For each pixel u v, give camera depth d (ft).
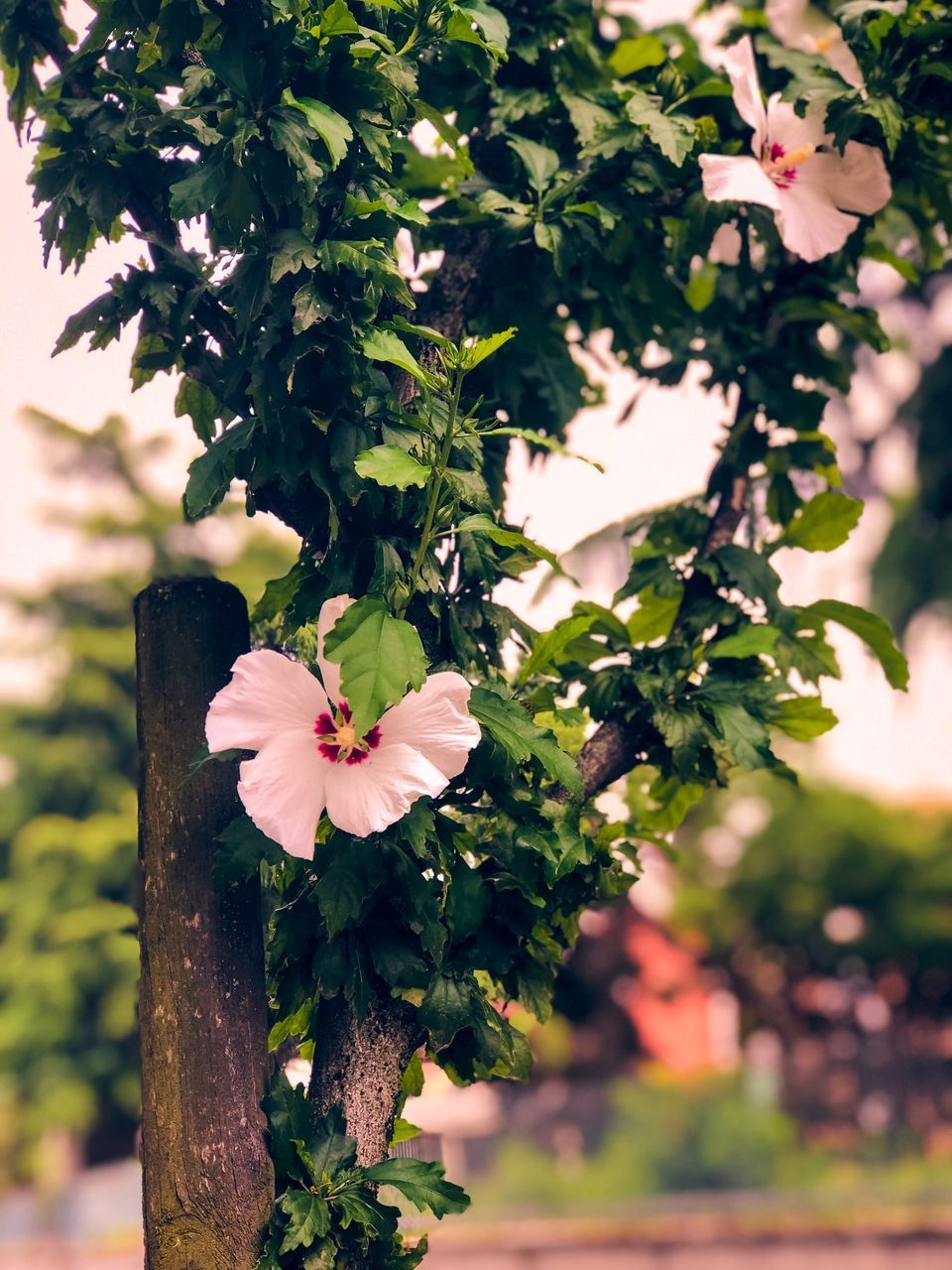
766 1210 49.62
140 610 6.49
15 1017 57.93
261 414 6.19
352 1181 5.99
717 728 7.25
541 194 7.56
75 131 6.61
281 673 5.80
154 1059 6.04
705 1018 88.12
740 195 7.23
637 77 9.02
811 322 8.92
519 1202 51.75
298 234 6.17
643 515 8.70
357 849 5.94
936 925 77.36
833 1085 58.34
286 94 6.15
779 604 7.73
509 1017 6.94
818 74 7.91
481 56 7.29
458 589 6.90
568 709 6.98
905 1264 43.96
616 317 8.44
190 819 6.23
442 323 7.64
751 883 77.82
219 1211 5.88
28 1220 54.80
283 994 6.27
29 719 64.23
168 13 6.34
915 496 41.24
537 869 6.40
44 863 59.72
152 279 6.64
